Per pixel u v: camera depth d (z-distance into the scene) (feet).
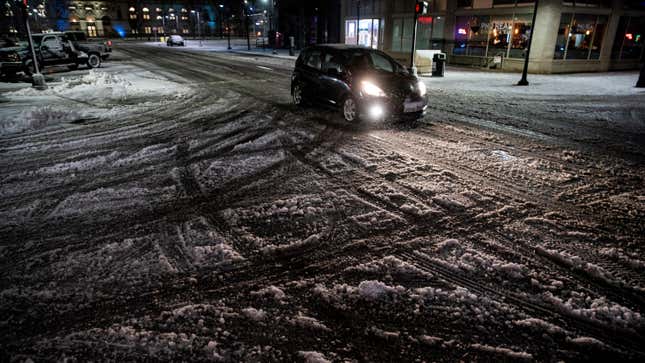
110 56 101.76
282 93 40.75
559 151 21.22
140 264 10.50
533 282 9.75
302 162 18.90
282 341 7.86
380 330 8.16
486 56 71.61
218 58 96.63
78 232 12.26
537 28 62.85
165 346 7.70
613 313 8.72
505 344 7.81
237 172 17.56
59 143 22.30
